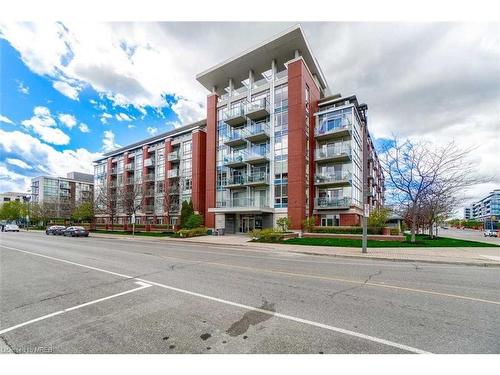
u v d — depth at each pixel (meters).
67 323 4.21
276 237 20.30
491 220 62.16
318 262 10.60
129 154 49.84
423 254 12.58
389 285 6.62
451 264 10.41
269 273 8.11
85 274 7.93
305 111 27.50
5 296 5.70
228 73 32.66
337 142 28.88
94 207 45.09
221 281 6.98
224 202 31.84
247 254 13.41
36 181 78.88
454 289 6.27
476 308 4.88
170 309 4.78
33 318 4.43
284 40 27.36
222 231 29.53
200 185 36.31
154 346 3.47
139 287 6.35
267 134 28.47
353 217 26.25
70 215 50.75
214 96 34.06
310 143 28.66
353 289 6.20
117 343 3.56
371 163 42.75
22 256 12.08
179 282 6.86
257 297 5.52
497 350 3.37
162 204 40.44
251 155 29.55
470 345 3.48
